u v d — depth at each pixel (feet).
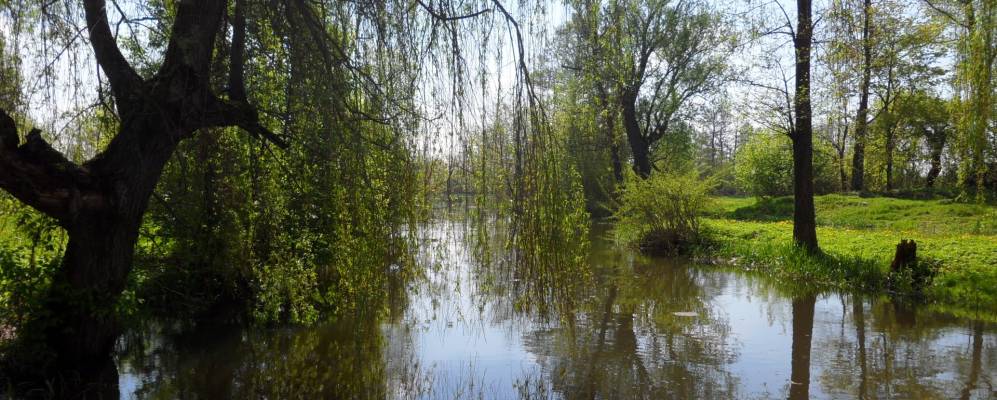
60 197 18.85
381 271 20.15
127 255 20.77
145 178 20.21
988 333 27.55
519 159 19.58
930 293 34.40
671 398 20.29
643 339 27.30
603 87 26.50
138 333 27.37
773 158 111.04
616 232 63.16
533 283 20.12
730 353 25.23
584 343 26.68
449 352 25.35
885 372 22.65
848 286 38.50
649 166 82.12
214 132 21.54
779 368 23.22
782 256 45.44
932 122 84.28
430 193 20.30
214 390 21.16
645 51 73.97
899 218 67.56
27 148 18.29
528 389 21.27
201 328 28.73
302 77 19.98
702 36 72.95
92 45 20.03
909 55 73.41
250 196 23.29
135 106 19.77
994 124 34.17
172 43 19.94
